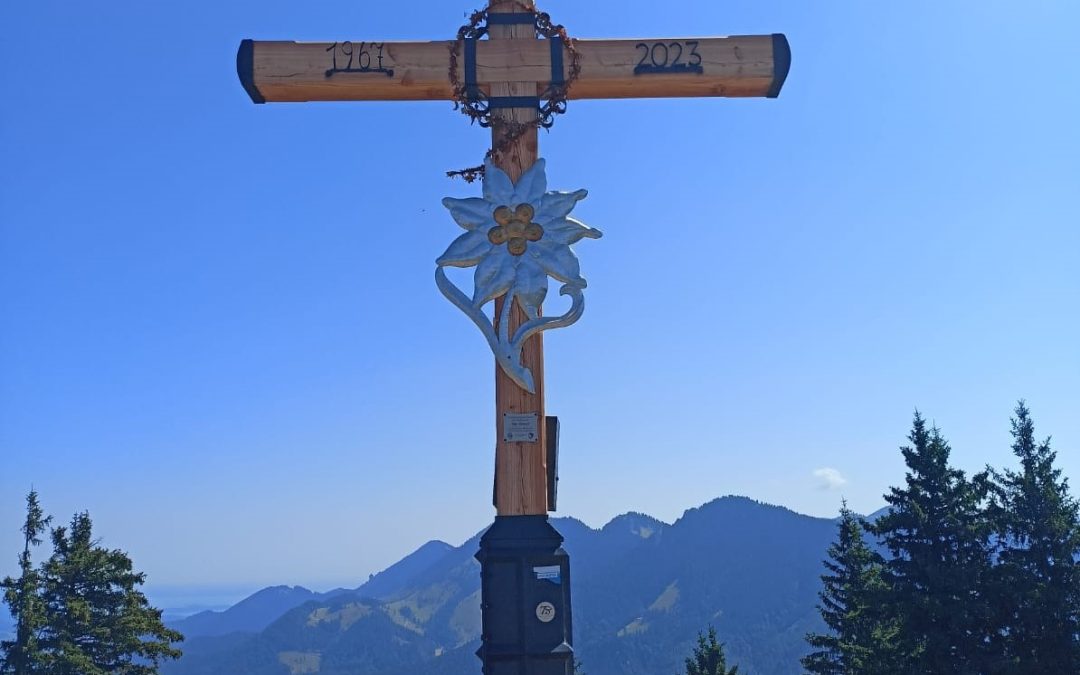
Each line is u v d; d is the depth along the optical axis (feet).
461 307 26.17
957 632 89.66
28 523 127.44
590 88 27.73
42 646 120.98
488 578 24.76
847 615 118.42
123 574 130.21
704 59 27.61
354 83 27.12
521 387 25.88
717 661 153.17
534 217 26.66
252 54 27.02
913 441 100.27
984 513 97.66
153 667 129.08
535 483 25.43
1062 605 88.99
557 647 24.29
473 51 27.32
